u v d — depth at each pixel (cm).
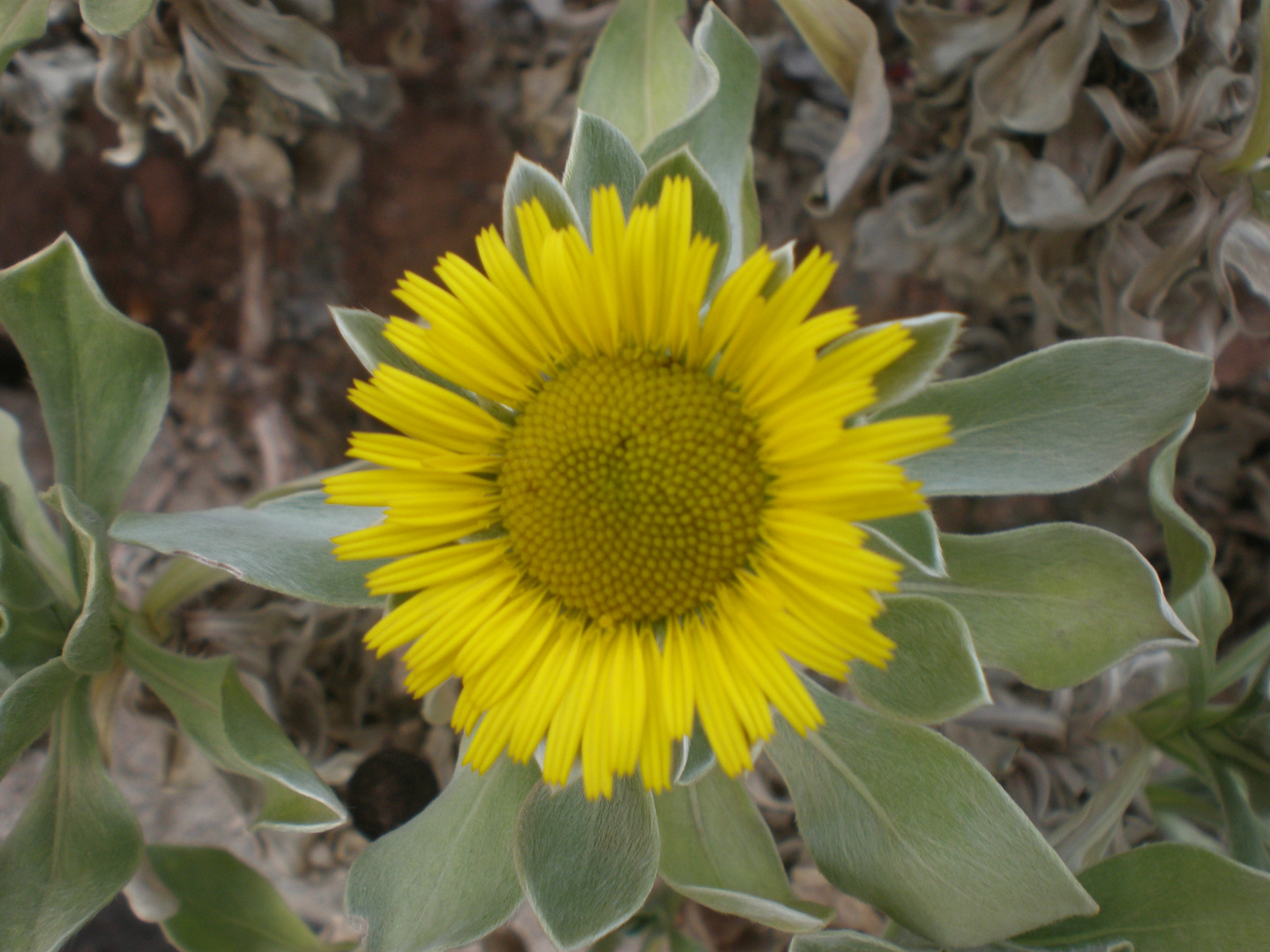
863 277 19
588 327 12
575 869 12
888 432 10
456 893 13
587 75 15
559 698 12
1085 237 17
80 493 14
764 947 18
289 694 18
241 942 15
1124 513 19
